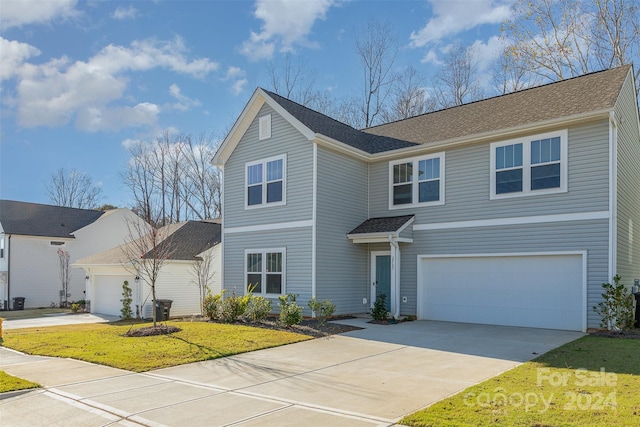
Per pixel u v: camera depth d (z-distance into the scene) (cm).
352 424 518
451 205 1476
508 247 1341
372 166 1708
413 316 1518
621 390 598
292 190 1562
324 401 616
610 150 1181
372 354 944
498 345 1014
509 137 1362
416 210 1563
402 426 504
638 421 471
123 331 1294
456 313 1447
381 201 1669
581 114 1202
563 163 1255
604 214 1180
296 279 1520
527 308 1305
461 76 3241
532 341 1052
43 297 2877
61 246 2972
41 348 1066
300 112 1695
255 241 1669
